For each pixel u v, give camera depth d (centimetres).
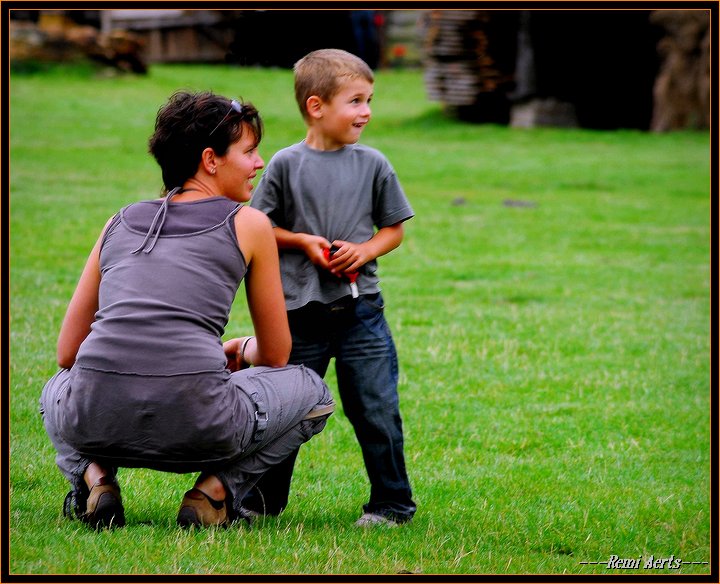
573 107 6556
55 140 4941
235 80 7606
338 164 1157
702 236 3562
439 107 7106
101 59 7225
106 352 980
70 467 1061
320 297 1141
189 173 1068
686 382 1927
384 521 1172
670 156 5438
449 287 2695
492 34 6525
